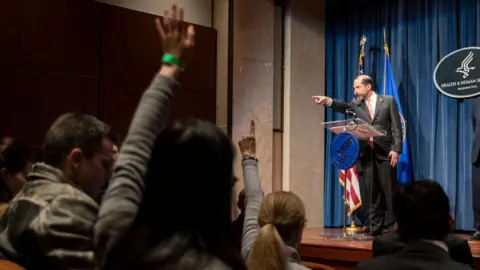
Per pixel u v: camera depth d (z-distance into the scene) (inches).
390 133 195.3
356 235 192.4
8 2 170.2
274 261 58.8
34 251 51.4
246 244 64.1
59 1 180.9
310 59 250.2
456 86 203.9
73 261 49.5
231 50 221.8
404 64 233.9
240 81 223.3
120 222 39.3
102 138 56.3
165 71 45.9
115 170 42.3
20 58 171.9
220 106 222.1
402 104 232.7
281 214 69.5
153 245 33.2
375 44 243.1
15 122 170.1
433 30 225.0
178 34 46.8
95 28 189.2
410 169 224.7
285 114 241.9
